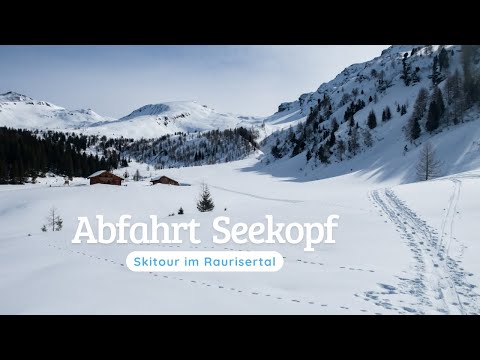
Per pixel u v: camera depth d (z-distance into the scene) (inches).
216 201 3070.9
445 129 4365.2
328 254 716.0
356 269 613.6
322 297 491.2
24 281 592.7
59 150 6771.7
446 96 5113.2
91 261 778.8
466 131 3772.1
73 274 632.4
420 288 514.6
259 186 4456.2
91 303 467.2
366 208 1194.6
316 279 570.3
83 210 2544.3
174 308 449.4
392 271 593.3
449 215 917.8
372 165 4439.0
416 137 4576.8
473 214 886.4
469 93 4635.8
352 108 7736.2
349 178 4141.2
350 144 5506.9
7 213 2412.6
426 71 7470.5
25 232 1955.0
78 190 3095.5
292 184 4645.7
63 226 2138.3
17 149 5836.6
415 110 5108.3
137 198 2987.2
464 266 580.7
